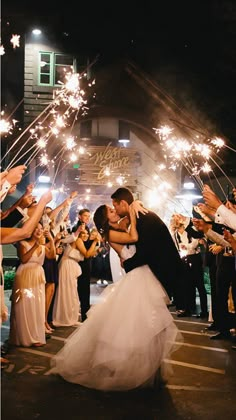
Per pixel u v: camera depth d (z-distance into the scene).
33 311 6.98
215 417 4.24
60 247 8.69
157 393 4.88
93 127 19.75
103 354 4.89
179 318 9.73
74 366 5.20
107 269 18.12
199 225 7.02
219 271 7.67
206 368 5.86
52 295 8.23
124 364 4.84
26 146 17.53
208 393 4.89
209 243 8.88
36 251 7.04
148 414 4.29
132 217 5.22
